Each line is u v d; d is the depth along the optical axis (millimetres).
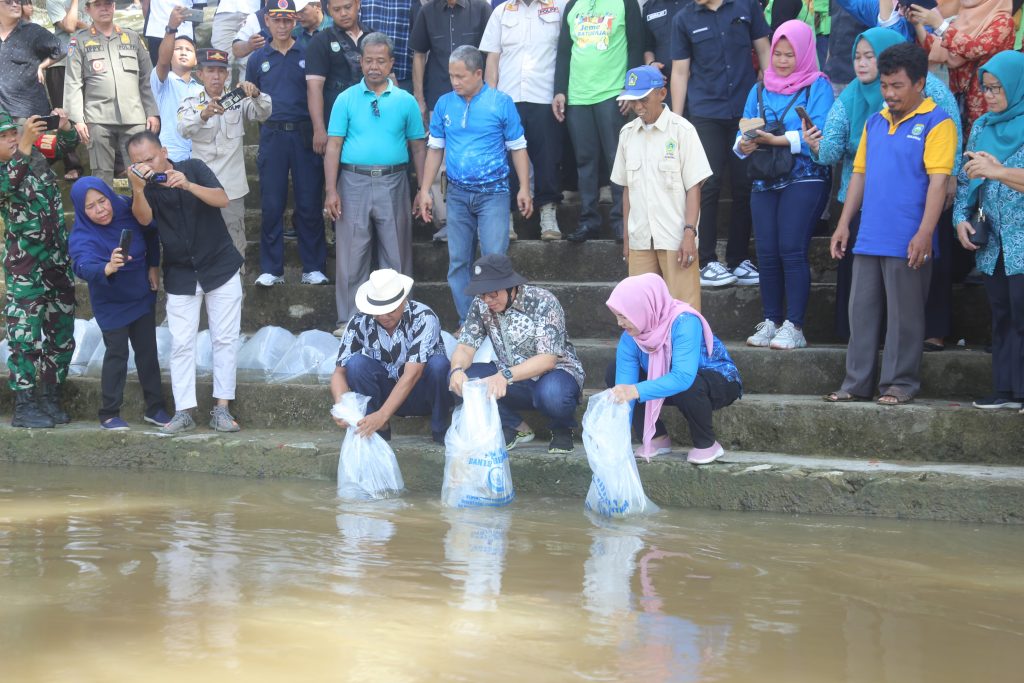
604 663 2777
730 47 6430
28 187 6109
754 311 6309
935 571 3754
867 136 5254
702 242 6574
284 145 7148
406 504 4918
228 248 6070
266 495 5113
